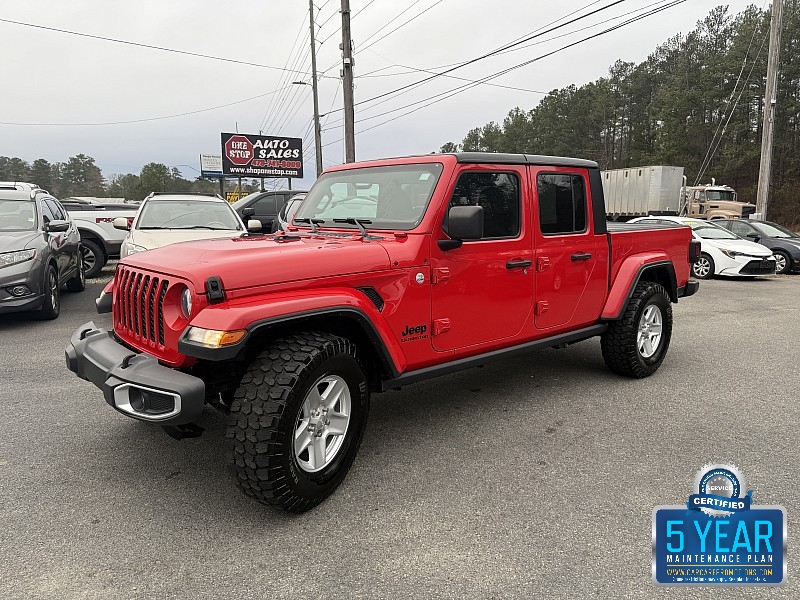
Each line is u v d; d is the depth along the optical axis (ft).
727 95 158.20
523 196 13.66
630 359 16.83
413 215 12.09
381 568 8.36
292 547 8.89
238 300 9.28
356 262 10.69
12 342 22.04
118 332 11.59
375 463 11.79
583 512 9.87
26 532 9.28
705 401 15.58
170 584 8.01
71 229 32.60
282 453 9.10
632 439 12.99
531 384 17.07
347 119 65.51
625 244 16.80
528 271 13.85
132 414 9.24
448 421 14.08
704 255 47.09
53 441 12.84
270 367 9.29
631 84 213.25
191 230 26.58
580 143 224.74
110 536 9.18
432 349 12.14
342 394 10.44
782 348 21.75
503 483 10.92
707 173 156.76
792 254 49.90
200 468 11.57
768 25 148.77
